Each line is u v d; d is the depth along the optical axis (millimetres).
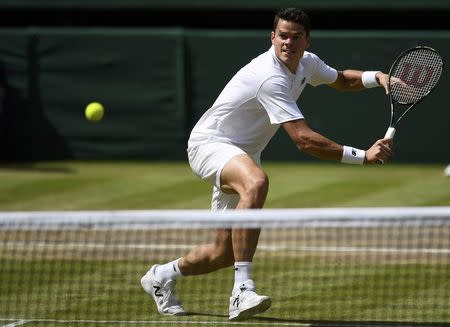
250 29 59531
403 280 23578
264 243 29656
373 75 21359
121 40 53375
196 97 53469
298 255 27531
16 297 21781
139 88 53656
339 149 18750
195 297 22000
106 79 53719
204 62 53219
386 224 17188
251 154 20250
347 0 54094
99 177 47312
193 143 20156
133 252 28109
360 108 52344
